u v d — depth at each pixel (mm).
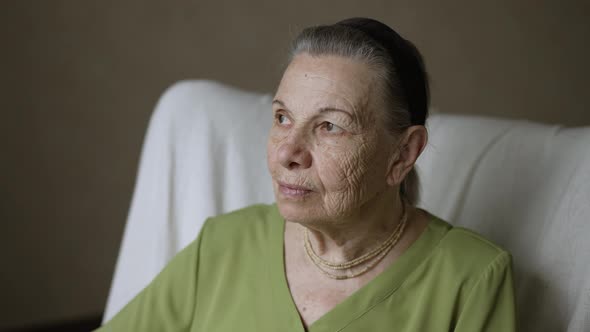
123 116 2830
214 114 1735
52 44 2643
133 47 2773
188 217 1694
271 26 2973
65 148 2764
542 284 1240
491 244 1142
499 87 3404
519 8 3354
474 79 3357
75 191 2828
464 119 1546
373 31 1036
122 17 2725
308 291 1160
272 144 1041
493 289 1083
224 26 2896
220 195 1693
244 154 1716
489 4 3299
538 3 3375
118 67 2768
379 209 1113
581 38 3457
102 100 2777
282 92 1022
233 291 1237
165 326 1281
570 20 3430
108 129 2818
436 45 3258
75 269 2906
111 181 2881
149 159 1777
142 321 1286
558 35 3430
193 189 1696
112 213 2916
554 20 3410
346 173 1006
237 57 2949
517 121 1471
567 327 1177
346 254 1134
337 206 1024
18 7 2562
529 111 3475
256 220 1298
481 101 3396
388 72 1012
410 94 1049
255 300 1194
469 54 3320
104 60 2738
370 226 1118
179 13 2809
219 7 2871
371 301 1107
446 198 1475
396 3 3145
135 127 2861
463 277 1097
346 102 985
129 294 1708
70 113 2738
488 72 3367
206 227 1332
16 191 2725
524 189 1350
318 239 1139
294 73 1021
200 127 1727
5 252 2760
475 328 1065
